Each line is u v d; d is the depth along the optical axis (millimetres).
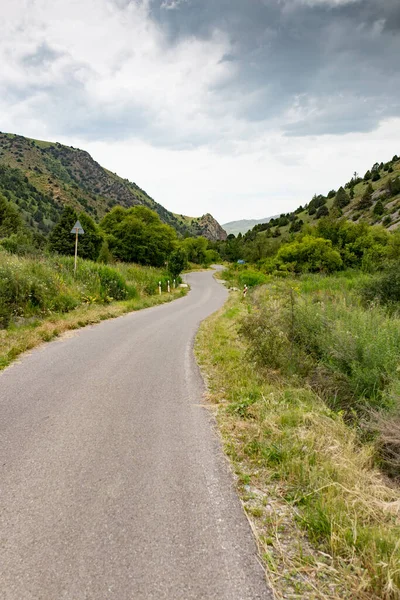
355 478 3170
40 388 5152
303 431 3998
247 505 2805
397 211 88625
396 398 4312
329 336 6762
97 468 3166
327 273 41562
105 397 4973
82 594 1899
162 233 63531
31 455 3318
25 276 10734
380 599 1996
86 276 16531
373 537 2346
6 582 1947
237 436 4016
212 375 6516
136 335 9852
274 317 7777
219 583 2025
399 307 12562
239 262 68500
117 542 2293
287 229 127438
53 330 8906
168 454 3512
